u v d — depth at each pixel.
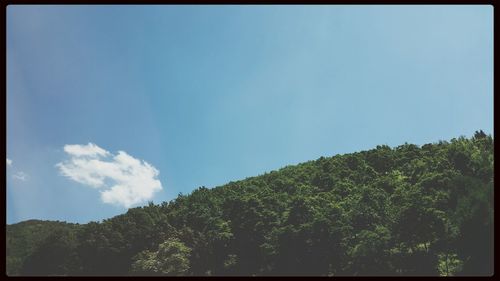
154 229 83.69
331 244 67.12
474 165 74.06
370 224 70.69
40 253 77.50
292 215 75.25
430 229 57.78
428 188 72.88
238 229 79.50
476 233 53.53
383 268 59.44
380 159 102.94
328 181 97.06
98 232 81.69
